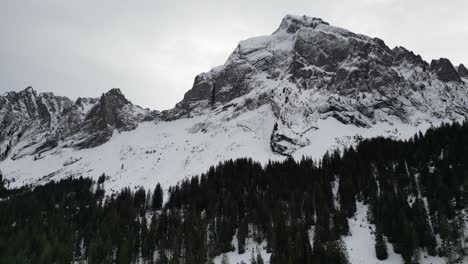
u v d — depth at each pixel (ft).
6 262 331.77
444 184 368.89
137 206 517.14
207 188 507.30
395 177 429.79
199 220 429.79
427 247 310.65
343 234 360.89
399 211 344.90
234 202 441.68
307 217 387.75
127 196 534.78
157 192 533.55
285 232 347.77
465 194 345.72
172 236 395.34
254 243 382.01
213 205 456.86
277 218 380.78
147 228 417.69
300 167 523.70
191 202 479.82
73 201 531.91
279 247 336.08
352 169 465.06
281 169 529.86
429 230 321.11
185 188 533.96
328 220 370.53
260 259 326.44
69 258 370.94
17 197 547.90
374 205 377.09
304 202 407.85
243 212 434.71
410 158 461.37
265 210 401.70
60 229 410.93
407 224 317.83
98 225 424.46
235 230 413.80
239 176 531.09
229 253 373.20
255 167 571.69
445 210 340.18
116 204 489.67
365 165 467.11
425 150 468.75
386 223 344.28
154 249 393.91
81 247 410.93
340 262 301.63
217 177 545.03
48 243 367.04
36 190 597.93
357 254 326.24
